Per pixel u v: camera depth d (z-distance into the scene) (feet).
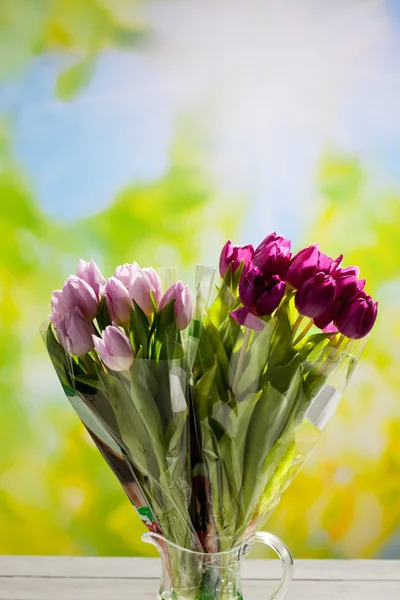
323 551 9.46
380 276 9.39
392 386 9.41
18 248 9.50
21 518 9.59
